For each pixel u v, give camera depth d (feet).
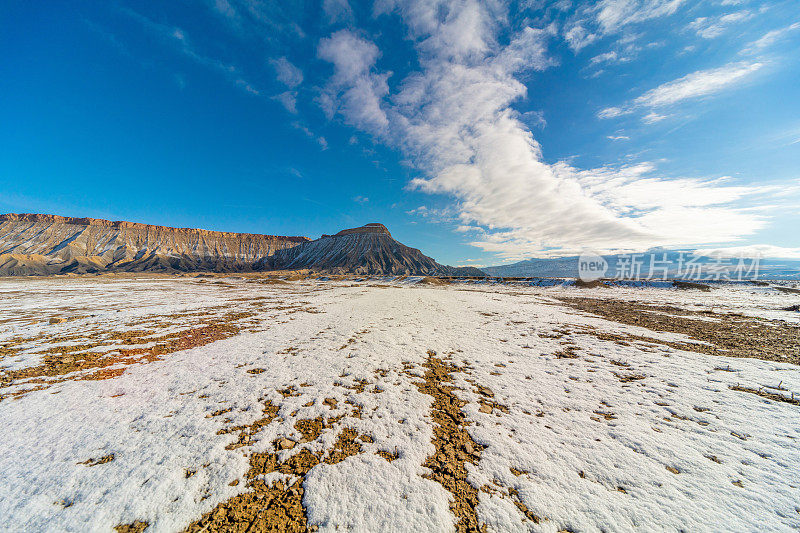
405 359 34.35
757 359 34.24
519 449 17.48
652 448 17.57
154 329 48.93
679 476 15.28
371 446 17.76
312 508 13.32
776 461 16.38
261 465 15.99
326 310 71.51
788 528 12.34
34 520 12.48
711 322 57.67
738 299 102.68
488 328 51.67
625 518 12.94
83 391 24.91
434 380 28.45
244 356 34.81
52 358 33.60
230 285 199.41
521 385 27.35
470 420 20.90
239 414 21.31
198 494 13.93
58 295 108.47
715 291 136.15
